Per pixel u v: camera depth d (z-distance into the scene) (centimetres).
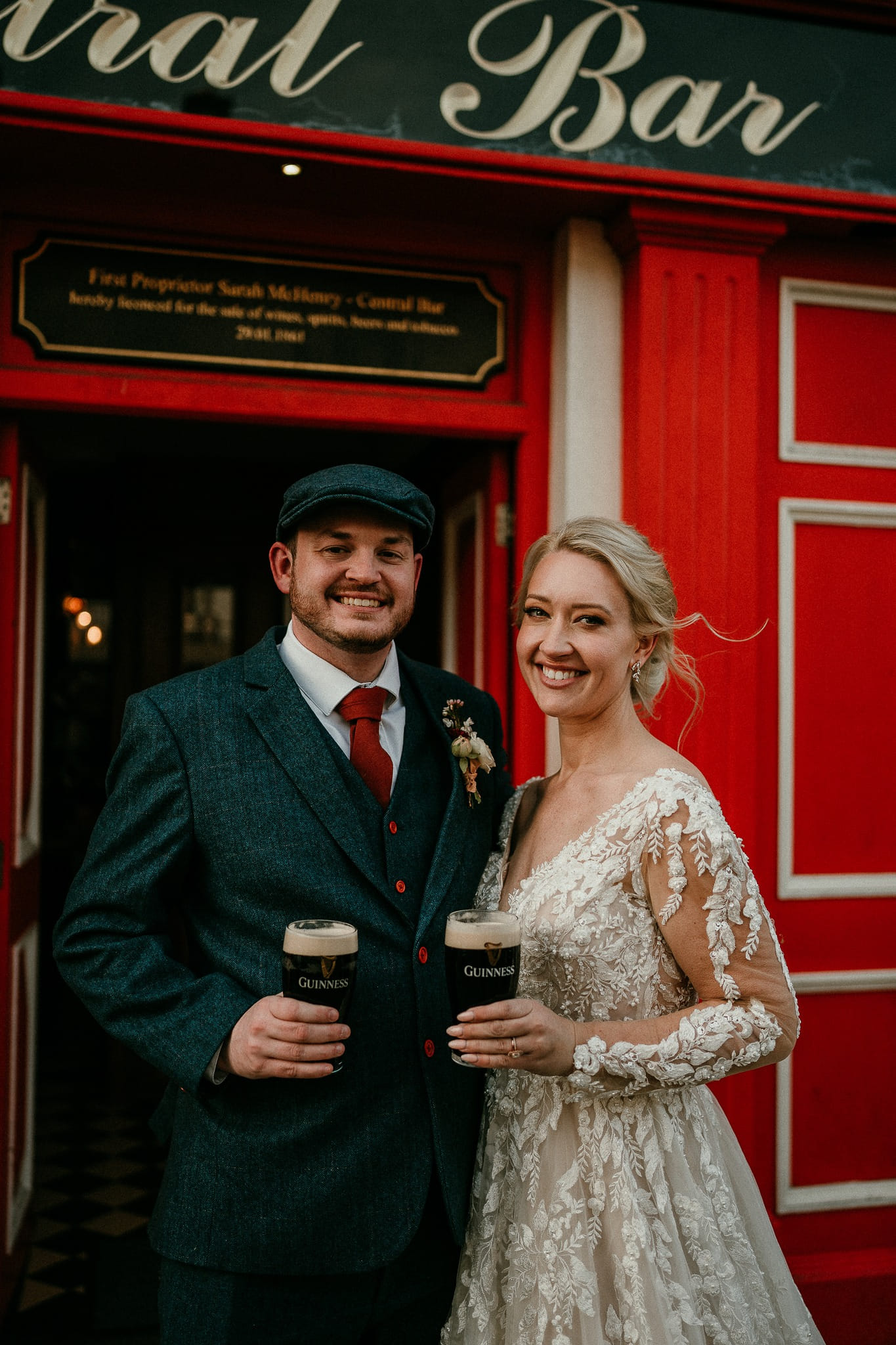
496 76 243
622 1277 140
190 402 251
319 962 126
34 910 302
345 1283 142
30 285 245
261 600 502
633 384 265
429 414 268
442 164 241
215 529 498
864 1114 278
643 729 168
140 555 489
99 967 143
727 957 141
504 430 275
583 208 261
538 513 278
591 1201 144
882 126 268
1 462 258
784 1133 271
